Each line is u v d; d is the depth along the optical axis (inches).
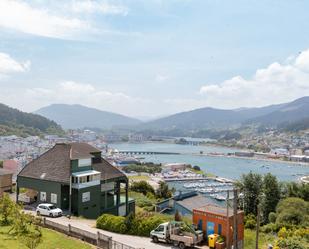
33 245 1330.0
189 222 1631.4
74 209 2247.8
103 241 1449.3
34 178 2381.9
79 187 2240.4
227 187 7564.0
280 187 3582.7
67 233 1653.5
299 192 3663.9
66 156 2379.4
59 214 2133.4
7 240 1417.3
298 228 2234.3
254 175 3462.1
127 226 1705.2
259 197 3358.8
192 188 7244.1
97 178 2377.0
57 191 2277.3
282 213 2689.5
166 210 3321.9
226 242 1386.6
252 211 3368.6
